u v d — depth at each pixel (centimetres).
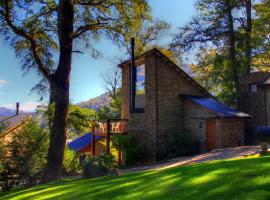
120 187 952
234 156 1736
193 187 815
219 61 3148
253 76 3397
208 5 3231
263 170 858
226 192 738
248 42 3103
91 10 2108
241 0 3216
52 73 1981
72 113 3184
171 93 2739
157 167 1923
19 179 1950
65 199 961
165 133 2667
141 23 2205
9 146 1964
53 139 1902
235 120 2603
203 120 2619
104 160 1662
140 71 2948
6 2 1819
